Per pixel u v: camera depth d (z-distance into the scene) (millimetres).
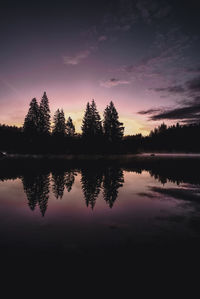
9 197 6215
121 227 4016
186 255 2980
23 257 2891
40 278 2443
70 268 2639
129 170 13852
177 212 4965
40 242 3344
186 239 3500
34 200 5922
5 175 10805
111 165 17438
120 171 13141
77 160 23625
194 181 9438
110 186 8078
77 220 4375
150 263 2771
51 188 7562
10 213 4789
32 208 5184
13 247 3176
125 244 3301
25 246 3205
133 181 9328
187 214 4820
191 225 4129
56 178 9859
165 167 16156
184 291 2244
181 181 9430
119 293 2203
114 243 3332
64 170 13211
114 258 2881
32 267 2652
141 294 2195
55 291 2232
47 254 2967
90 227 4000
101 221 4332
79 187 7805
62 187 7746
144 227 4020
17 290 2246
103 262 2779
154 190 7453
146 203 5719
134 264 2742
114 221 4336
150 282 2393
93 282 2385
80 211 4977
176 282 2389
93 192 6996
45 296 2162
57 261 2793
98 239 3477
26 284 2340
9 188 7492
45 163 18797
